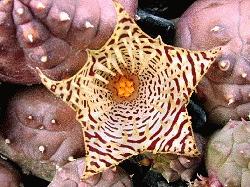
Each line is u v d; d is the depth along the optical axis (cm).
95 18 6
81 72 6
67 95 6
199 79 6
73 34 6
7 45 6
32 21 6
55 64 6
